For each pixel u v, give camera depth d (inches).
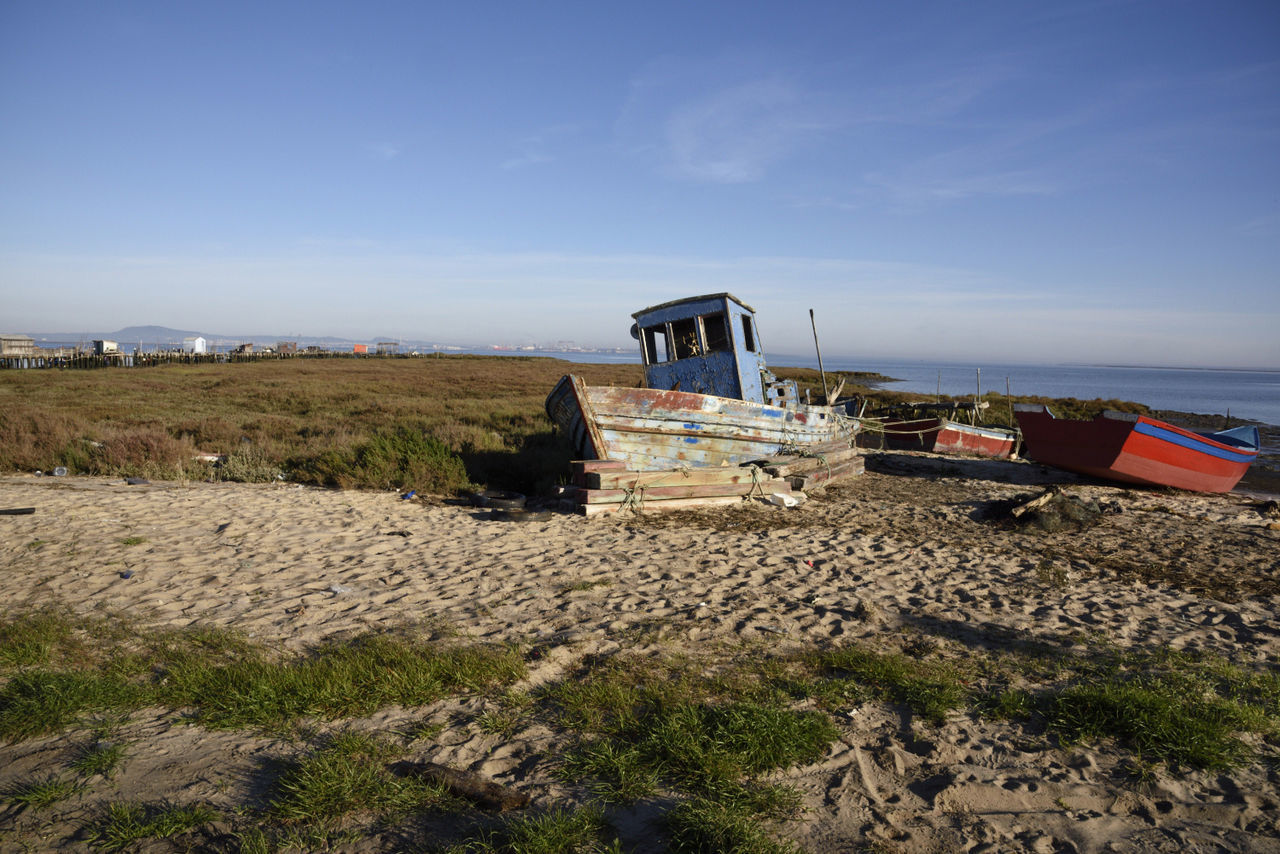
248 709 149.1
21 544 288.4
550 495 436.1
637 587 253.0
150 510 361.7
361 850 108.0
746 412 470.3
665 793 124.9
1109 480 557.3
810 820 118.5
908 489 503.2
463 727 148.0
